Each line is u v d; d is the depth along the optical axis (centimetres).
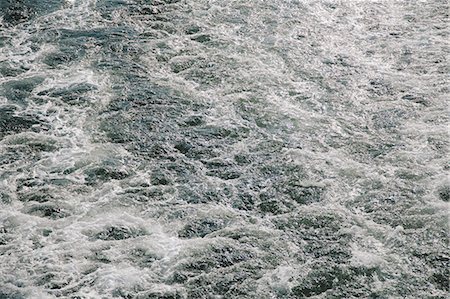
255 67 2238
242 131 1980
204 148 1922
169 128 1992
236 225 1681
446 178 1781
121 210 1714
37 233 1642
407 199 1728
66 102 2089
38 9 2556
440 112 2028
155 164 1869
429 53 2298
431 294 1500
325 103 2078
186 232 1656
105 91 2134
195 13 2530
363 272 1549
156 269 1557
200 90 2141
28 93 2123
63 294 1488
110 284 1512
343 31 2434
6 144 1925
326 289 1516
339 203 1733
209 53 2308
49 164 1859
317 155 1884
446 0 2600
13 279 1520
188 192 1780
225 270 1560
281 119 2014
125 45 2350
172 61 2272
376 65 2252
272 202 1747
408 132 1955
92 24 2470
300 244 1627
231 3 2583
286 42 2359
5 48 2339
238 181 1814
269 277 1544
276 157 1884
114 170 1841
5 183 1794
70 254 1585
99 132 1973
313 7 2566
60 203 1730
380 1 2609
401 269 1554
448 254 1584
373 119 2012
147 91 2134
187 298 1496
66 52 2317
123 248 1606
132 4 2583
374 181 1789
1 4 2566
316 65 2248
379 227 1659
